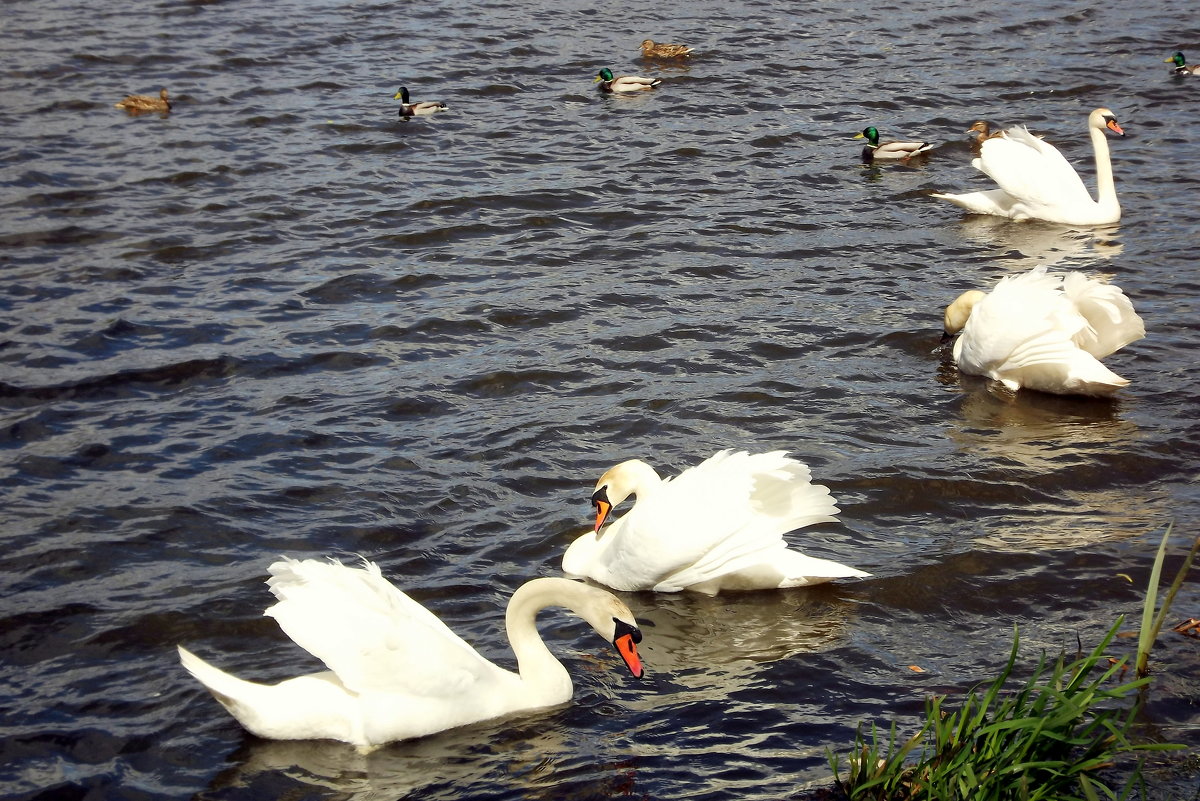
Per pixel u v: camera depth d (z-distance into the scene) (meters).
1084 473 12.07
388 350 15.27
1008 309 14.00
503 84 27.64
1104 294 13.78
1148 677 7.50
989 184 21.91
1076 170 22.42
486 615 9.94
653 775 7.92
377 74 28.17
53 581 10.47
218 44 30.05
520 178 21.83
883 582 10.29
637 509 10.31
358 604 8.43
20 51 29.05
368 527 11.33
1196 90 26.56
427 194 20.97
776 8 34.06
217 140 23.59
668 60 29.22
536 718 8.61
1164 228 19.42
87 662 9.35
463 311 16.39
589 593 8.66
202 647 9.55
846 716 8.48
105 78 27.34
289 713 8.24
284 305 16.59
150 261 18.05
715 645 9.52
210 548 10.99
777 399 13.91
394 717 8.27
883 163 22.89
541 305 16.58
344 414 13.60
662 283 17.41
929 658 9.20
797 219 20.12
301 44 30.27
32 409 13.65
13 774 8.08
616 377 14.48
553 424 13.33
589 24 32.62
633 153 23.25
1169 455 12.42
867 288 17.31
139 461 12.57
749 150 23.53
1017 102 26.19
